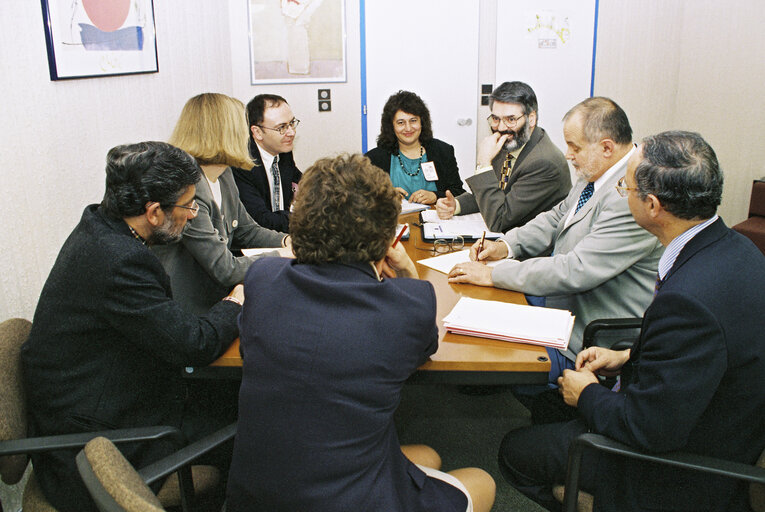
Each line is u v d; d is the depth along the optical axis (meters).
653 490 1.19
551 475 1.37
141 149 1.28
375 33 4.41
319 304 1.02
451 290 1.74
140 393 1.33
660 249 1.72
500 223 2.41
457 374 1.31
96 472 0.85
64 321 1.25
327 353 0.98
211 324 1.34
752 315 1.10
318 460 0.97
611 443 1.15
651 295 1.76
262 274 1.10
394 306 1.04
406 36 4.43
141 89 2.76
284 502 0.98
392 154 3.18
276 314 1.02
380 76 4.49
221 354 1.35
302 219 1.06
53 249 1.99
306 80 4.44
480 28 4.47
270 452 0.99
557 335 1.38
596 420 1.21
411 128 3.05
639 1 4.52
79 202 2.17
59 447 1.14
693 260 1.17
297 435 0.98
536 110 2.47
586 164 1.84
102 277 1.22
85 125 2.21
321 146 4.59
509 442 1.47
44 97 1.93
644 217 1.27
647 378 1.13
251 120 2.74
